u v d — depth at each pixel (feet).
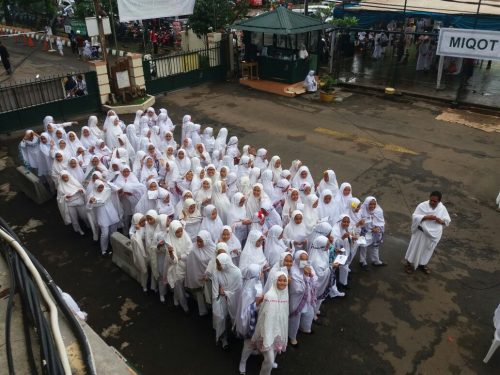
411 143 45.50
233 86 66.69
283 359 20.66
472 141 45.83
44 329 9.37
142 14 58.85
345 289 25.30
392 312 23.61
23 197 36.14
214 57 67.92
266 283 19.40
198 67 66.39
